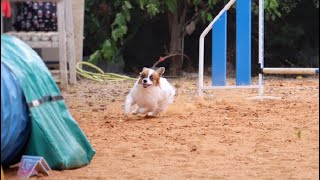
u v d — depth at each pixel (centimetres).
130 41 2634
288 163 900
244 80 1622
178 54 2406
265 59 2678
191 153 973
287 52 2667
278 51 2670
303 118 1286
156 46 2659
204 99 1619
